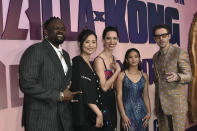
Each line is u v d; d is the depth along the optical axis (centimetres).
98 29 296
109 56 250
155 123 377
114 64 241
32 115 181
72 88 208
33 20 238
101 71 234
